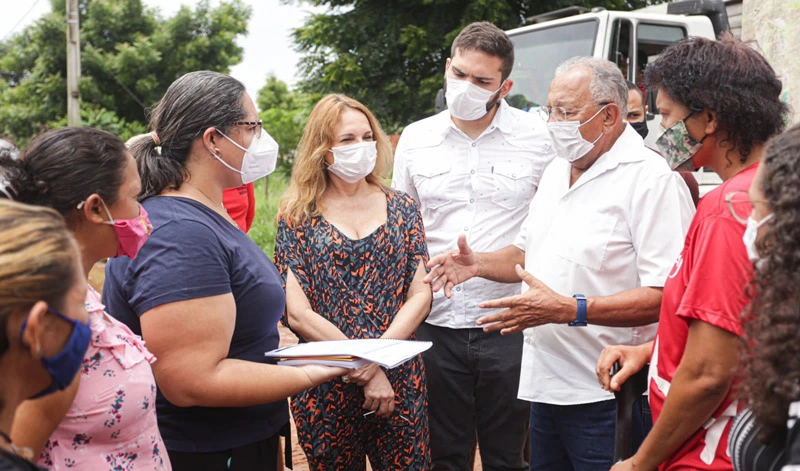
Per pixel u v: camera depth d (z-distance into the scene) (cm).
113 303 221
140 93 2703
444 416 352
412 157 364
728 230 178
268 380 222
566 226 282
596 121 272
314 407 293
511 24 1633
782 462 143
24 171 182
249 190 488
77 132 189
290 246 304
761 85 197
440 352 349
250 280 229
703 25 697
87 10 2864
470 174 352
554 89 277
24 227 131
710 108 200
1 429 135
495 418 349
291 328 299
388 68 1794
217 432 232
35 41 2773
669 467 201
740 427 157
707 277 180
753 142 200
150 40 2784
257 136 238
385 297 300
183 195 228
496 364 342
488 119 353
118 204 191
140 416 189
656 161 270
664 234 262
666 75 208
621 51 664
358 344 253
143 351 195
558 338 283
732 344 177
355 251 298
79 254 139
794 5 330
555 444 298
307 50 1931
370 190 316
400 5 1808
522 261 323
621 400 235
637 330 281
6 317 126
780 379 131
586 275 275
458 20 1720
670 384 198
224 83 232
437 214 357
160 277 208
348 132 300
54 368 134
